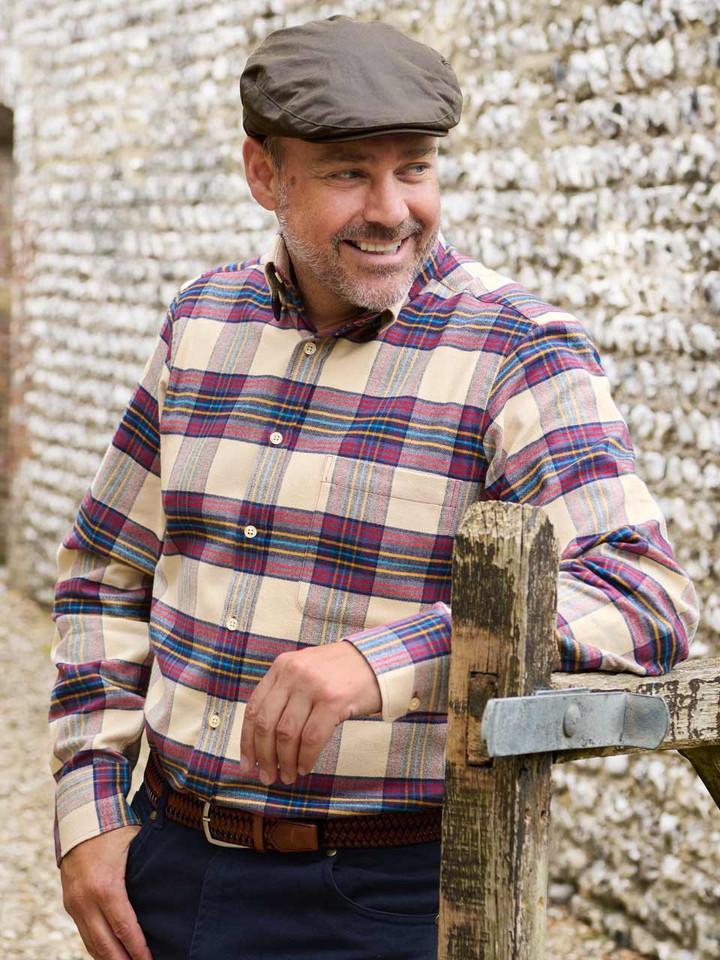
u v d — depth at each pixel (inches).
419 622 50.1
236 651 56.8
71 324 257.1
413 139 53.4
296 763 49.1
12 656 240.2
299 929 55.7
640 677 49.5
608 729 46.6
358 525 55.4
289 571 56.3
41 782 180.1
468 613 45.4
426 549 54.9
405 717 54.9
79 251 252.4
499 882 45.0
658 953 123.7
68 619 66.0
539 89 136.6
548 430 53.9
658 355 125.1
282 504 56.6
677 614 51.5
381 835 55.6
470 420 54.9
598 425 54.4
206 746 57.1
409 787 55.1
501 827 45.0
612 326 129.1
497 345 55.4
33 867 153.6
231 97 205.2
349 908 55.4
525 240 138.6
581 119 131.7
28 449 278.7
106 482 65.6
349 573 55.4
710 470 120.8
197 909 57.4
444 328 56.8
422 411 55.7
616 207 128.7
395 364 56.8
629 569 51.3
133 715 64.7
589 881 131.3
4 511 325.7
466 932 45.6
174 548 61.1
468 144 145.6
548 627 45.7
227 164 207.0
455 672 45.8
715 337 120.0
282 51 54.9
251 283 62.3
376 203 53.5
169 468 60.7
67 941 136.3
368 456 55.7
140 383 65.1
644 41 124.6
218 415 59.8
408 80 53.1
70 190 255.3
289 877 55.7
